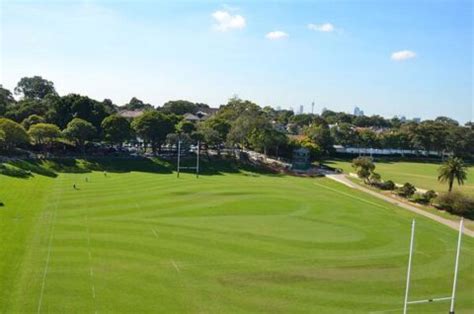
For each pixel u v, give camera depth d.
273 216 76.00
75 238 56.84
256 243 59.44
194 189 96.81
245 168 141.00
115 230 61.62
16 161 111.69
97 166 123.19
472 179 147.75
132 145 165.12
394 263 54.00
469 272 51.84
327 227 70.25
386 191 107.56
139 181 103.94
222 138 160.00
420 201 95.19
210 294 42.41
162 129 146.62
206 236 61.38
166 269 48.09
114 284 43.34
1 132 110.75
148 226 64.69
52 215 67.38
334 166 165.12
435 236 67.31
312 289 45.00
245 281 46.06
